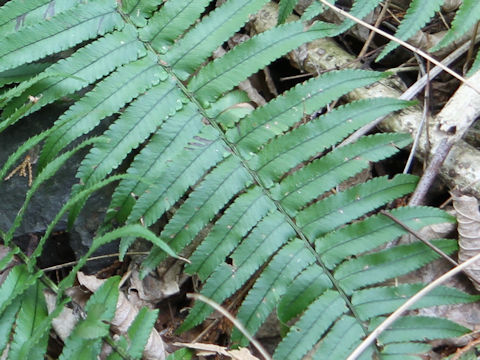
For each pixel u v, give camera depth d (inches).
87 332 14.7
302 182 16.4
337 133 16.3
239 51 16.6
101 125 18.1
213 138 16.5
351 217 16.4
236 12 16.7
